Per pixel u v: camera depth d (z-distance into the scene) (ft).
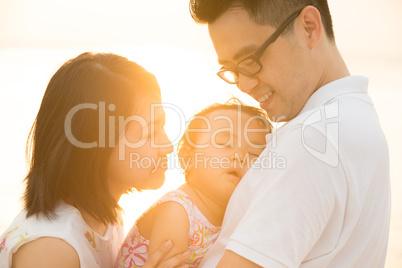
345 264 3.98
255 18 4.19
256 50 4.27
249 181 4.37
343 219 3.87
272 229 3.70
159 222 4.94
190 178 5.43
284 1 4.19
